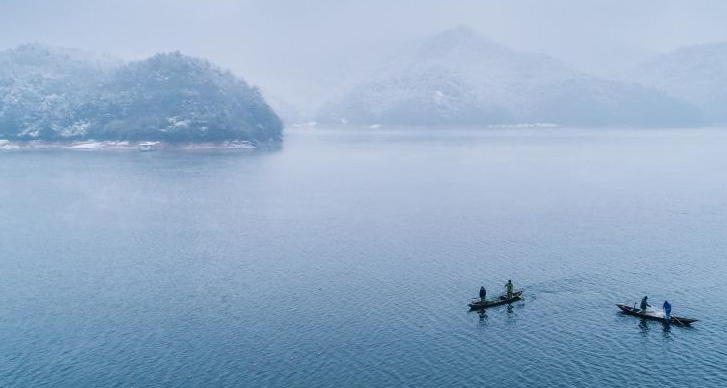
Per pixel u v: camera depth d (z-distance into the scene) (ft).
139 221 603.67
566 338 314.55
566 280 399.65
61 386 278.26
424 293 380.78
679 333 317.42
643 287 384.68
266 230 558.56
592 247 481.05
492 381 274.98
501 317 341.62
